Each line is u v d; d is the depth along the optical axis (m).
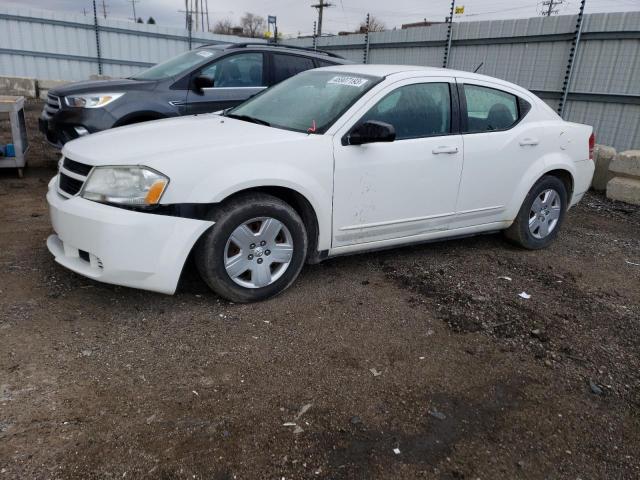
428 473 2.27
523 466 2.37
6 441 2.25
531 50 10.53
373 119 3.96
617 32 9.02
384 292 4.02
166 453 2.27
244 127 3.94
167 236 3.20
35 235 4.67
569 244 5.59
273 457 2.29
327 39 16.53
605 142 9.46
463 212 4.55
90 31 19.12
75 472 2.13
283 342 3.22
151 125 4.09
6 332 3.06
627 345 3.52
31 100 16.28
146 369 2.84
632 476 2.38
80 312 3.37
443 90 4.38
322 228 3.82
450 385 2.92
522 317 3.75
